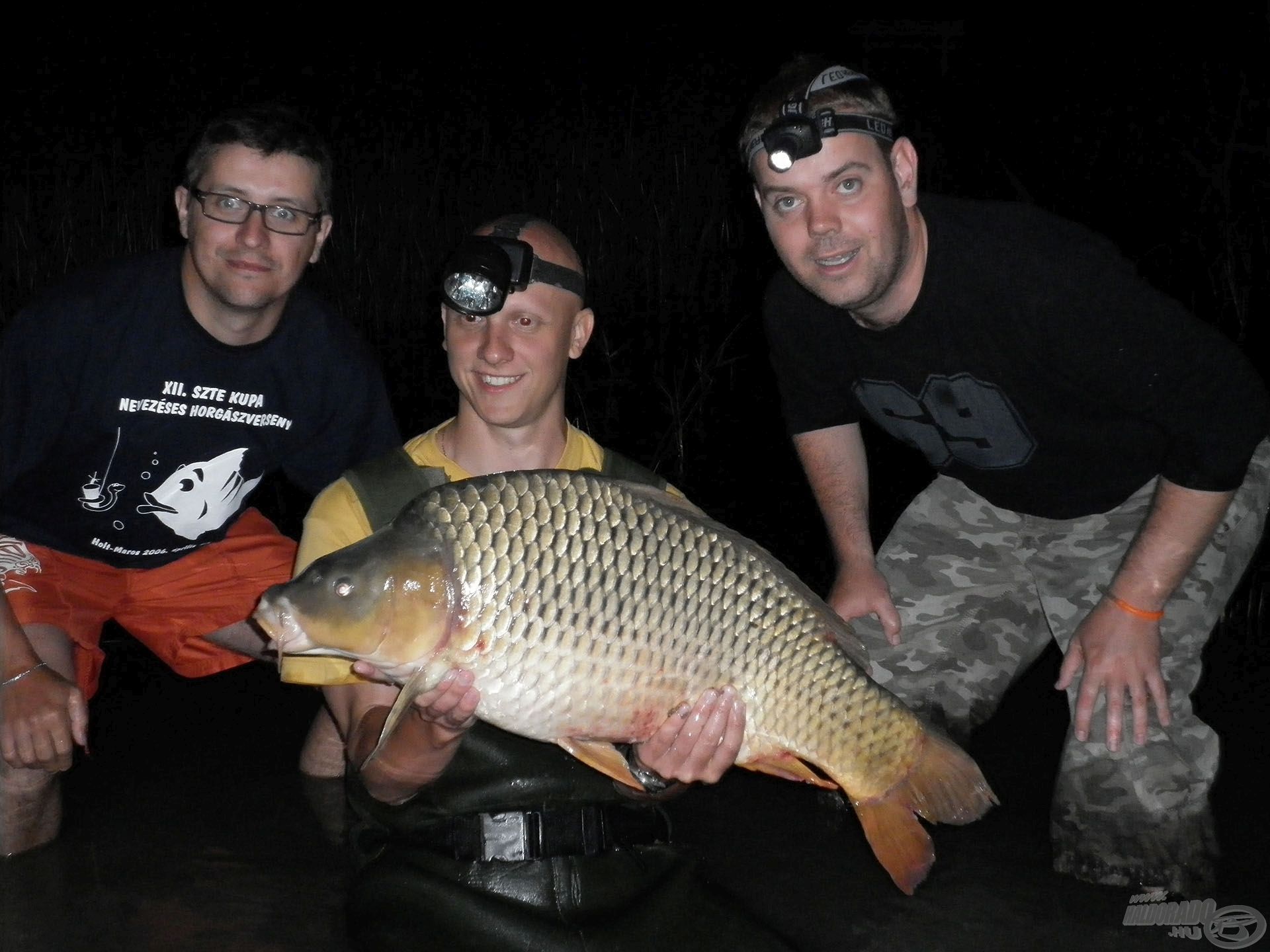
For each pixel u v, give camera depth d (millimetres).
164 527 1894
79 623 1873
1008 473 1772
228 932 1465
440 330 4938
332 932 1470
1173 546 1605
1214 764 1647
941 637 1906
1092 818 1651
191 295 1765
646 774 1376
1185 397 1555
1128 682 1630
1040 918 1538
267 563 2014
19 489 1824
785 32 8461
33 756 1623
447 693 1257
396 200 6000
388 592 1231
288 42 8703
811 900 1573
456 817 1459
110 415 1788
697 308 5156
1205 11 5629
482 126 7211
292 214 1718
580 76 8164
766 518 3090
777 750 1360
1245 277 4441
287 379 1841
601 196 6137
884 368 1710
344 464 1938
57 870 1611
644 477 1586
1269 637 2447
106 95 7766
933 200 1641
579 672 1284
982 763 1986
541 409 1512
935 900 1578
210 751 2010
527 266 1440
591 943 1359
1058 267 1554
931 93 7062
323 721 1888
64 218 5418
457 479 1523
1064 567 1807
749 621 1329
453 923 1367
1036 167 6168
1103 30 6070
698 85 7801
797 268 1594
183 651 2027
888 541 1968
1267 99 5387
